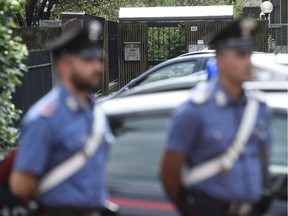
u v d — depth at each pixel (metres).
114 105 8.78
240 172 7.05
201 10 42.16
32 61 23.39
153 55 42.06
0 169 8.31
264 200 7.46
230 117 7.05
